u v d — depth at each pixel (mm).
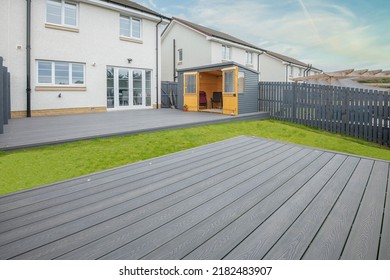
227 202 2826
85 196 2988
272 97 12398
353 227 2287
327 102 10320
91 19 13430
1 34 10930
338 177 3652
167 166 4203
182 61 21531
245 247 1986
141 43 15555
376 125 9008
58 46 12391
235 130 8875
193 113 12969
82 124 8773
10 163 4664
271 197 2961
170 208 2678
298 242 2053
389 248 1976
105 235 2152
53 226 2299
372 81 17141
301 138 8234
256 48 23641
